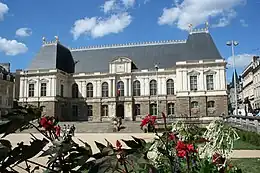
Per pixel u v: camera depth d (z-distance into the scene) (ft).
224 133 18.72
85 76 261.24
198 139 19.98
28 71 254.06
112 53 273.54
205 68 229.66
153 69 248.73
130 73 249.96
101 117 251.19
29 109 8.88
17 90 284.41
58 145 8.46
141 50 267.59
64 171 8.50
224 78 226.17
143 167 9.71
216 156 17.80
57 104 246.88
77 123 194.70
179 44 262.06
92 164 8.42
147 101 244.83
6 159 7.95
